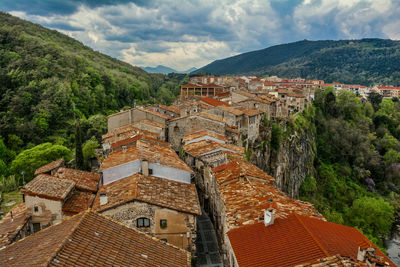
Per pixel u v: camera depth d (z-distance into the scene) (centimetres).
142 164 3603
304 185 10706
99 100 13950
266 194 3131
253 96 9594
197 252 3566
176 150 6675
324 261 1838
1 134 9256
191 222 3156
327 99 15888
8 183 6128
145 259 2011
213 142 5334
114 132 6228
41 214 3391
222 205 3422
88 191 3944
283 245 2133
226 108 7638
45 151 7206
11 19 19600
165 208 3100
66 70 13475
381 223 8375
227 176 3772
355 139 13388
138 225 3092
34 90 11125
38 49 13775
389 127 16425
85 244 1869
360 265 1791
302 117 12294
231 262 2539
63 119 10906
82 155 6644
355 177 12388
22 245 2061
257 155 7831
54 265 1603
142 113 6881
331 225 2486
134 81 19962
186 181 3903
